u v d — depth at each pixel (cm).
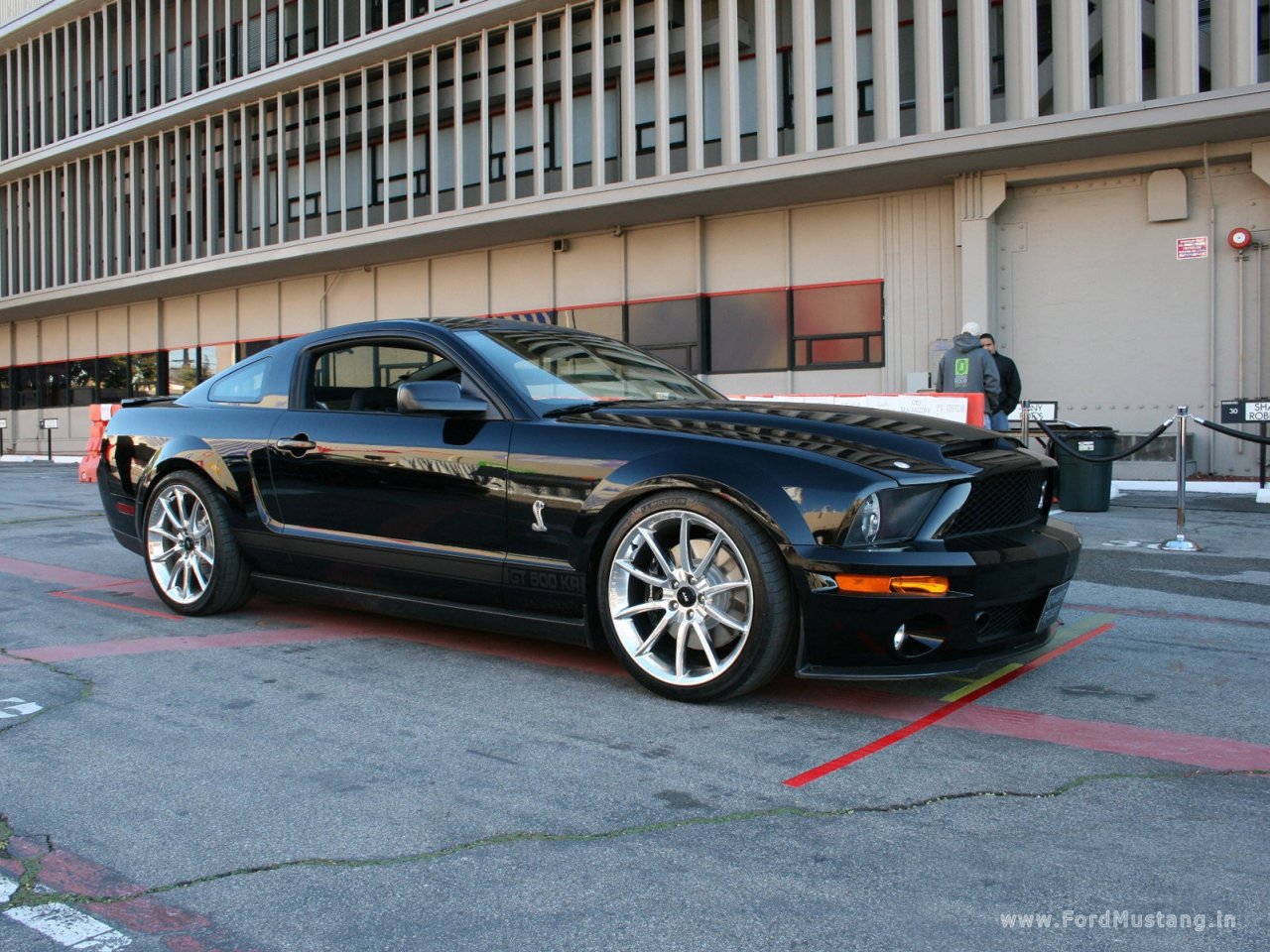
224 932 199
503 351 417
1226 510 955
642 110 1578
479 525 382
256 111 2111
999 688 367
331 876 222
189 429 489
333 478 427
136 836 243
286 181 2052
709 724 325
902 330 1394
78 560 689
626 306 1642
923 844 236
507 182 1688
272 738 314
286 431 450
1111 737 313
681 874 222
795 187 1373
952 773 282
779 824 248
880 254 1409
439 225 1672
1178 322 1211
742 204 1477
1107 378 1251
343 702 351
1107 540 752
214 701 352
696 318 1567
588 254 1683
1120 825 246
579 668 394
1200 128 1097
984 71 1225
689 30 1458
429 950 192
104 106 2370
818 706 344
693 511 334
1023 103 1208
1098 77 1227
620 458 353
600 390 419
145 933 199
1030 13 1198
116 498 525
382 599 420
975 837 240
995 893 212
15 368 2823
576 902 210
